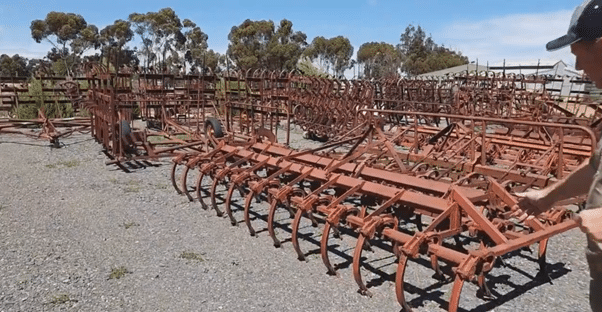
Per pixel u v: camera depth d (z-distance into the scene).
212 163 6.41
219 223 5.93
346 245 5.23
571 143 7.80
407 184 4.94
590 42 1.72
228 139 9.02
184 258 4.85
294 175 6.14
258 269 4.62
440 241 3.82
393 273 4.54
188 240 5.35
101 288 4.19
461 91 16.48
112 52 10.66
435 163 7.25
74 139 12.16
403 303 3.72
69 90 14.98
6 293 4.05
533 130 9.12
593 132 5.38
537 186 6.18
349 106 12.62
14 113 15.95
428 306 3.93
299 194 5.25
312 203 4.79
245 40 54.94
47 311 3.78
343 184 5.08
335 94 13.25
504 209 4.58
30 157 9.96
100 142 11.07
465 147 7.52
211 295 4.10
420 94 17.95
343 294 4.14
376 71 65.69
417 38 76.56
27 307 3.83
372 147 6.82
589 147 7.04
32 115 15.55
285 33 56.47
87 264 4.68
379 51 72.50
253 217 6.12
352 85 13.94
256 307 3.90
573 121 10.46
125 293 4.11
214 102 13.66
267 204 6.68
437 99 18.91
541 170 6.50
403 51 77.31
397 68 66.88
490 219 4.61
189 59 47.22
